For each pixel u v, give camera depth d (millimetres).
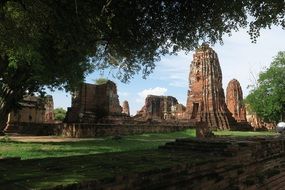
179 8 12930
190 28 13695
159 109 62750
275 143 10109
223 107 50750
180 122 42719
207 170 5898
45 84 23125
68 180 3799
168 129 36344
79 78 22266
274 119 58000
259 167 8367
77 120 37031
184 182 5297
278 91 56031
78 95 38094
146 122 39625
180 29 13781
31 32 12609
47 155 14805
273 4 12203
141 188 4496
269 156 9281
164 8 13000
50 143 21328
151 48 14891
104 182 3988
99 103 39406
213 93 50094
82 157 5801
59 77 22016
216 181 6094
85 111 38062
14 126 38250
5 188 3430
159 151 6934
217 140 7793
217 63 51781
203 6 12594
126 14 12789
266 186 8234
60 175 4086
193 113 51125
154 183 4719
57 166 4758
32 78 21781
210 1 12375
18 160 5258
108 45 16047
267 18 12609
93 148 17984
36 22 12383
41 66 17531
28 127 37562
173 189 5055
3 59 20781
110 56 19031
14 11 12094
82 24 13117
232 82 61594
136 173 4453
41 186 3510
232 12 12781
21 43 12891
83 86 38281
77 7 12430
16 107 26312
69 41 13984
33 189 3404
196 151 7004
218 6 12328
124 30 13492
